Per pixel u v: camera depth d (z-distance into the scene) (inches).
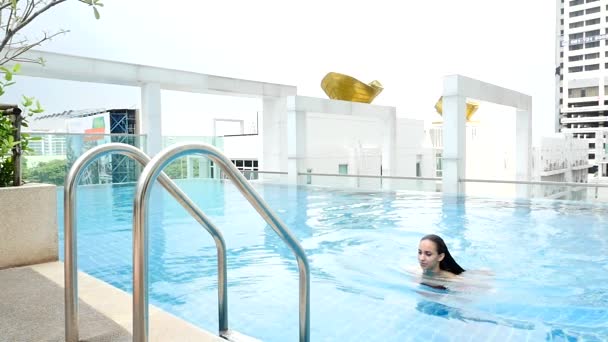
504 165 765.9
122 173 519.8
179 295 144.0
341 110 593.0
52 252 109.3
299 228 267.1
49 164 460.4
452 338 110.3
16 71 107.0
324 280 161.9
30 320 71.4
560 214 306.0
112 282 157.5
